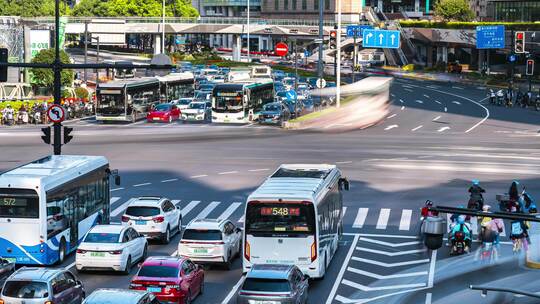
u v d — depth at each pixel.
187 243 50.25
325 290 46.06
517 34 145.62
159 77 139.50
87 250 48.25
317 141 104.31
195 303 43.41
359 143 102.38
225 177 79.12
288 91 153.38
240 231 54.69
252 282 39.84
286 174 52.56
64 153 91.88
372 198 70.75
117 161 87.62
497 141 104.81
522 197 59.59
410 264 51.62
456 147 99.19
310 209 46.09
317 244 46.16
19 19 186.38
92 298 34.75
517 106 154.00
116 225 50.50
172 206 59.16
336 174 55.38
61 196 51.41
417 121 128.88
